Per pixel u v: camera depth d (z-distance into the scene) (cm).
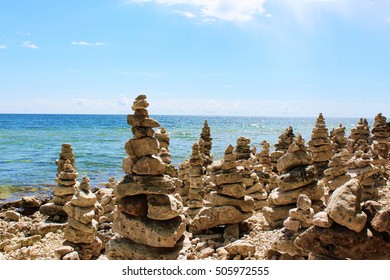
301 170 1417
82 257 1353
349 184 808
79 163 4553
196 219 1480
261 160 2547
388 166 2377
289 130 2580
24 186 3275
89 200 1370
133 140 1094
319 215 821
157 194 1060
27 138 7900
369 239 780
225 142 6944
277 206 1455
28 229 1828
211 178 1497
